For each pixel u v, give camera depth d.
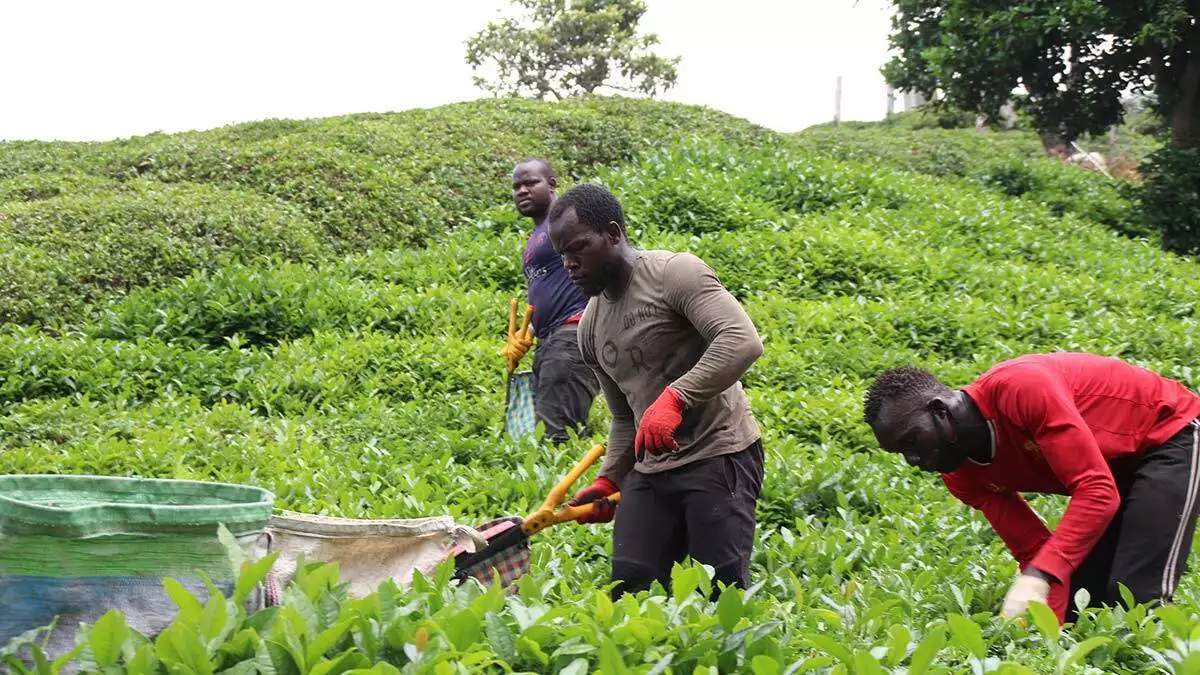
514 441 7.19
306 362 9.31
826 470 6.68
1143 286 13.77
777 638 3.05
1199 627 3.13
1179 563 4.15
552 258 7.45
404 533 3.60
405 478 6.22
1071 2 18.84
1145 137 36.56
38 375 9.05
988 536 5.83
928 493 6.74
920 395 4.12
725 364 4.02
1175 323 12.02
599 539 5.46
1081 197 20.97
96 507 2.71
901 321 11.20
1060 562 3.85
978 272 13.29
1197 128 20.53
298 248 13.61
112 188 15.40
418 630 2.53
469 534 3.72
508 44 37.25
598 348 4.41
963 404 4.14
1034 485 4.30
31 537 2.65
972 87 20.64
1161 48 19.64
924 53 20.50
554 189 7.65
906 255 13.43
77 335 10.57
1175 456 4.17
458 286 12.44
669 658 2.59
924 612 4.04
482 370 9.27
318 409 8.66
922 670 2.66
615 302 4.30
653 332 4.23
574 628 2.73
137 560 2.77
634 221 14.52
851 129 36.47
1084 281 13.43
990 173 21.97
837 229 14.14
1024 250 15.51
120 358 9.48
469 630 2.66
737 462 4.30
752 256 12.98
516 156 18.19
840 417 8.39
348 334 10.21
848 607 3.48
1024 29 19.11
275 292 10.91
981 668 2.80
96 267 11.96
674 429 3.99
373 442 7.32
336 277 12.30
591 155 19.03
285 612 2.48
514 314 7.64
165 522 2.79
